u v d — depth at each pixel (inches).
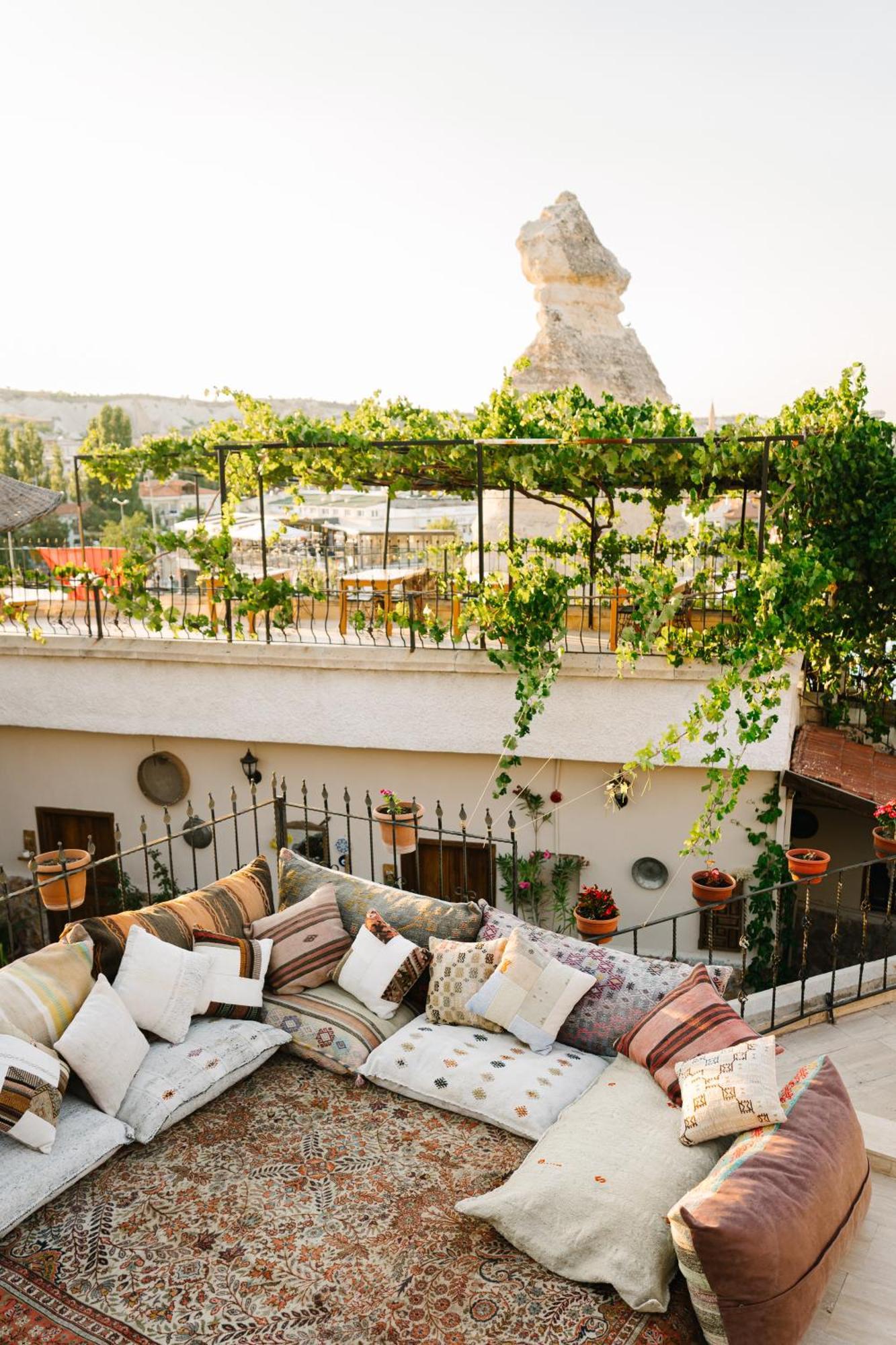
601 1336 117.0
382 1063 173.3
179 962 179.2
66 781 396.8
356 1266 128.7
